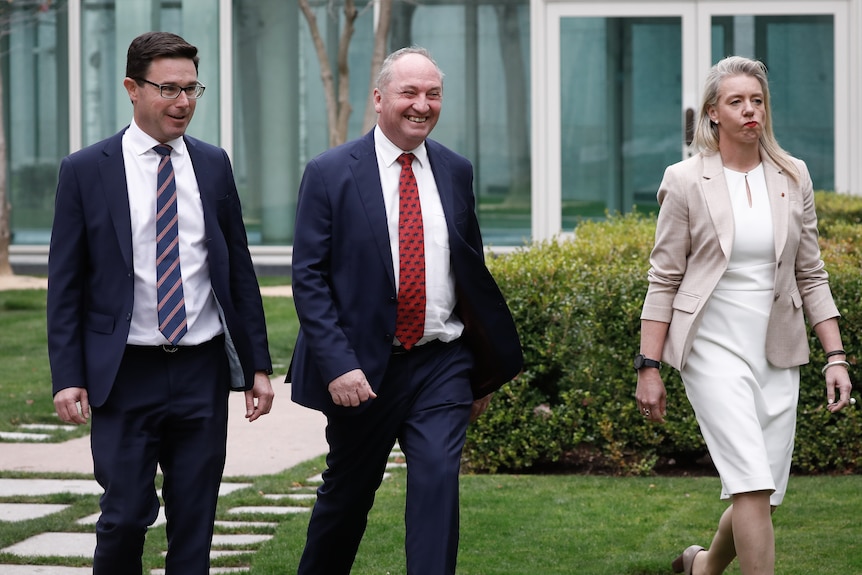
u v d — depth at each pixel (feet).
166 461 17.07
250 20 68.54
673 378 26.84
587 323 27.45
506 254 31.04
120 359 16.20
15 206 71.87
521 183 65.57
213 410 16.79
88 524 23.62
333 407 17.01
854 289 26.43
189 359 16.67
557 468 28.50
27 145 71.56
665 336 17.63
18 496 25.95
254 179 69.31
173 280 16.48
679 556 19.26
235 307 17.24
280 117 68.80
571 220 64.13
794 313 17.29
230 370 17.12
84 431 33.68
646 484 26.12
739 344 17.08
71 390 16.22
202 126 69.05
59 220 16.53
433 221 17.21
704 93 17.61
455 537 16.29
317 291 16.84
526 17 64.95
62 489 26.96
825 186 61.82
